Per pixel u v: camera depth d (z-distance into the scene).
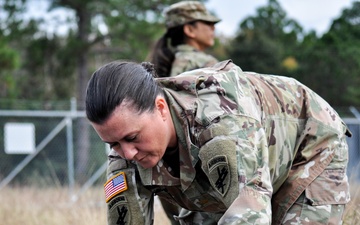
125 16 17.50
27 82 20.42
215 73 2.50
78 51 17.95
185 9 4.84
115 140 2.32
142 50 17.62
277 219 2.74
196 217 3.15
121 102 2.26
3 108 14.50
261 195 2.28
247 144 2.31
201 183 2.57
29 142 10.46
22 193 8.30
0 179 11.02
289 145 2.67
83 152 11.96
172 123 2.44
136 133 2.30
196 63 4.68
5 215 6.72
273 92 2.67
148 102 2.32
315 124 2.73
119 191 2.62
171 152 2.53
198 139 2.38
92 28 18.25
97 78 2.29
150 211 2.75
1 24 17.86
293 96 2.74
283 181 2.72
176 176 2.57
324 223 2.65
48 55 19.34
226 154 2.29
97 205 5.60
